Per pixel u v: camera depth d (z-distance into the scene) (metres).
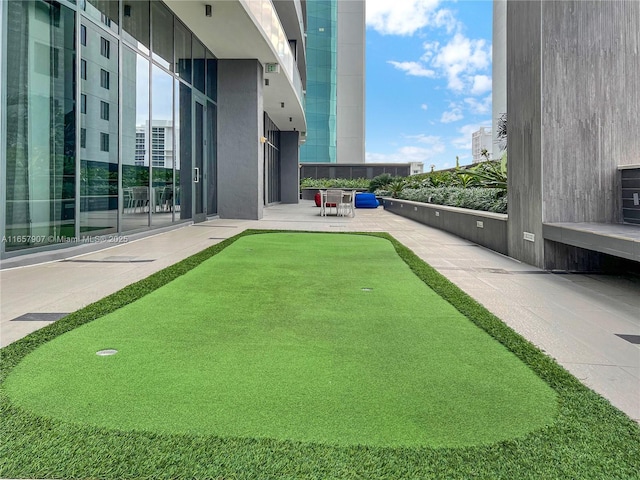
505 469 1.75
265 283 4.96
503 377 2.60
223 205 13.41
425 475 1.71
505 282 5.36
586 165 6.27
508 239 7.31
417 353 2.96
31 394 2.31
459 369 2.71
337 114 43.56
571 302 4.44
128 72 8.23
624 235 4.86
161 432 1.97
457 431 2.02
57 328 3.30
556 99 6.23
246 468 1.74
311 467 1.75
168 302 4.13
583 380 2.61
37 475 1.68
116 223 7.91
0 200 5.44
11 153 5.58
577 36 6.21
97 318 3.59
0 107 5.38
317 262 6.32
